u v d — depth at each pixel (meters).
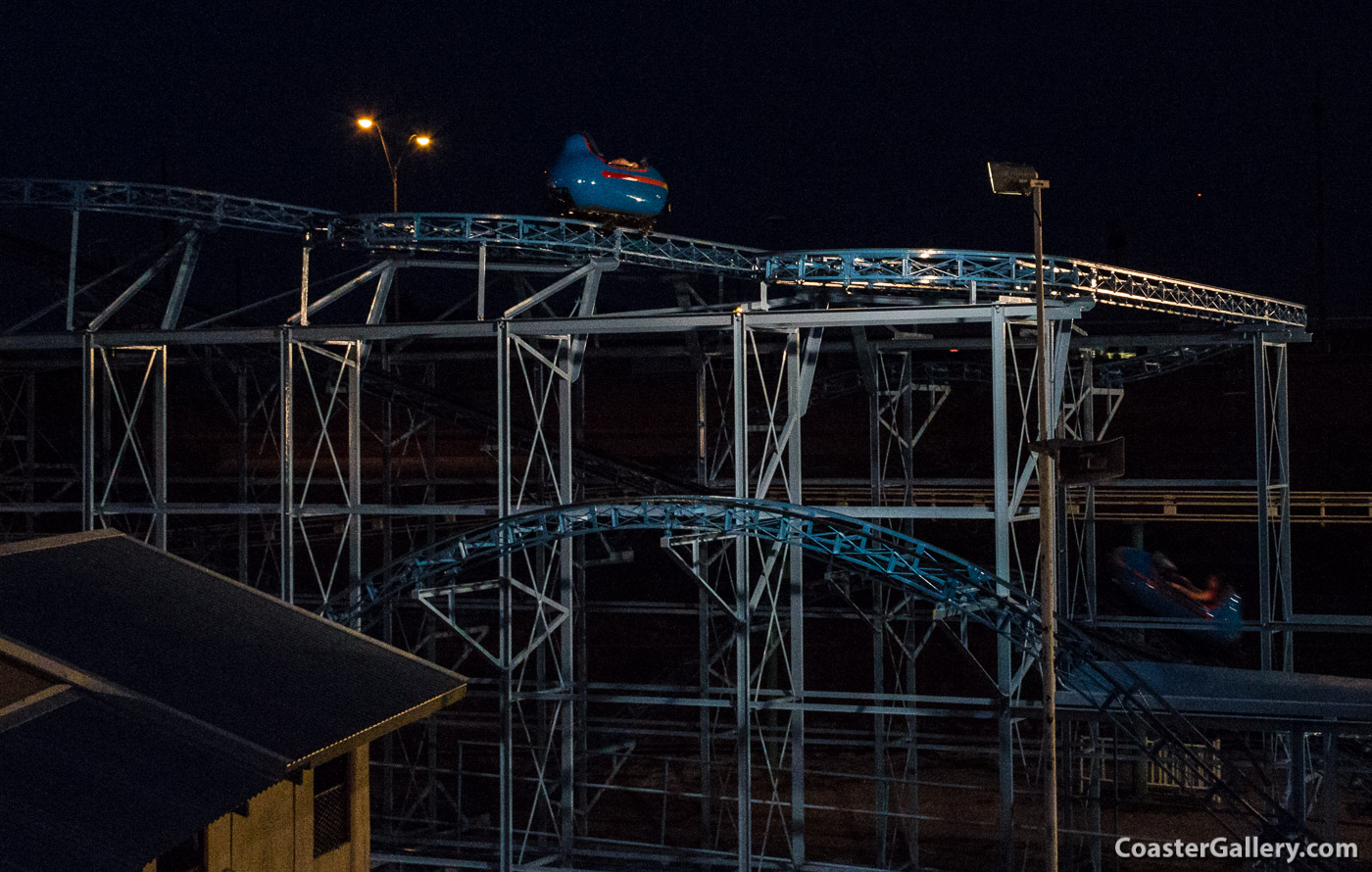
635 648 45.06
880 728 30.86
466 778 38.69
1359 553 46.03
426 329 30.17
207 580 18.59
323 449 49.19
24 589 15.72
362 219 32.31
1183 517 37.28
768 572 28.27
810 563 46.22
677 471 43.44
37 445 50.53
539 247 32.16
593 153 31.45
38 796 11.40
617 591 47.41
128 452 50.72
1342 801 33.53
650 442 48.94
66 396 49.62
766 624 36.19
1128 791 35.31
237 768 13.13
